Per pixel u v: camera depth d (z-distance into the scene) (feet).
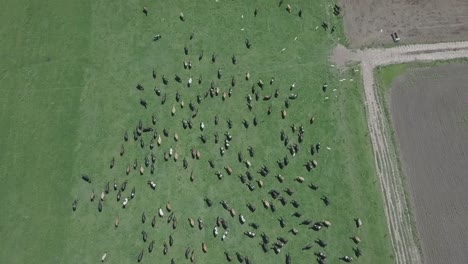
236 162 139.13
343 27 152.56
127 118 143.33
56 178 138.10
